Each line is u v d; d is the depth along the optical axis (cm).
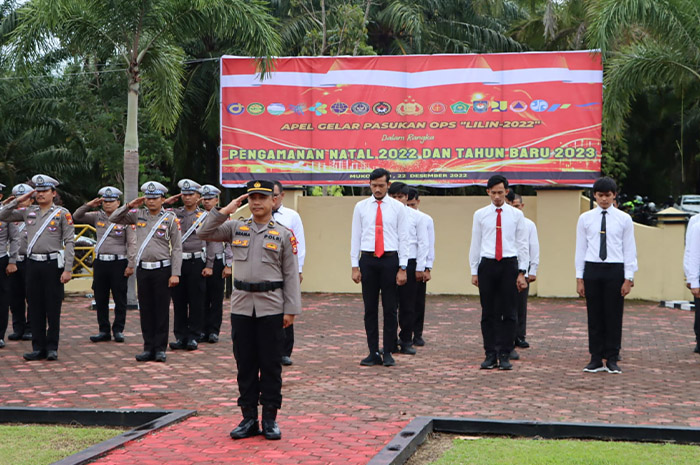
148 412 680
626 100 1831
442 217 1750
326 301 1652
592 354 924
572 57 1672
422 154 1716
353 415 698
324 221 1788
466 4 3045
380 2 2853
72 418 679
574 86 1672
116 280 1155
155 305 994
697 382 857
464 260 1742
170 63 1625
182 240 1087
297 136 1739
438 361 991
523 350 1084
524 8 3228
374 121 1722
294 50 2734
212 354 1048
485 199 1734
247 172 1745
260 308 621
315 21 2481
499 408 724
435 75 1708
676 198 3331
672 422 670
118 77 2316
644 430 615
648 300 1659
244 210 1783
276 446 594
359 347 1104
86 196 2845
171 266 1002
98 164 2658
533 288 1725
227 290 1719
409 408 725
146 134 2367
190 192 1088
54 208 1012
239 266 632
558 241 1689
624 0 1648
